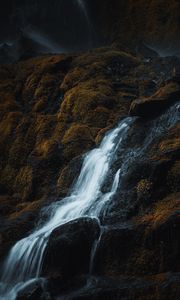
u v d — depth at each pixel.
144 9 34.38
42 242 14.16
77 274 13.07
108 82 21.98
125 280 12.09
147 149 15.50
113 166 16.19
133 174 14.28
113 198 14.43
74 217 15.14
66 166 18.31
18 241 15.08
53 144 19.53
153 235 12.16
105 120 20.27
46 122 21.09
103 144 18.23
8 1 41.00
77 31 37.34
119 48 25.36
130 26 34.47
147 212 13.26
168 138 15.10
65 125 20.62
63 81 23.05
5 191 20.34
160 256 11.98
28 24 39.22
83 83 22.11
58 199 17.02
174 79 17.61
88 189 16.70
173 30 32.28
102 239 12.99
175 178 13.41
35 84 23.94
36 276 13.71
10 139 21.72
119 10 35.66
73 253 13.16
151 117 16.86
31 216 16.52
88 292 11.98
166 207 12.81
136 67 23.25
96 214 14.55
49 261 13.42
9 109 23.34
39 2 39.41
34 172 18.98
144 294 11.26
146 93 21.28
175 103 16.38
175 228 11.85
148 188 13.57
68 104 21.36
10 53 32.69
